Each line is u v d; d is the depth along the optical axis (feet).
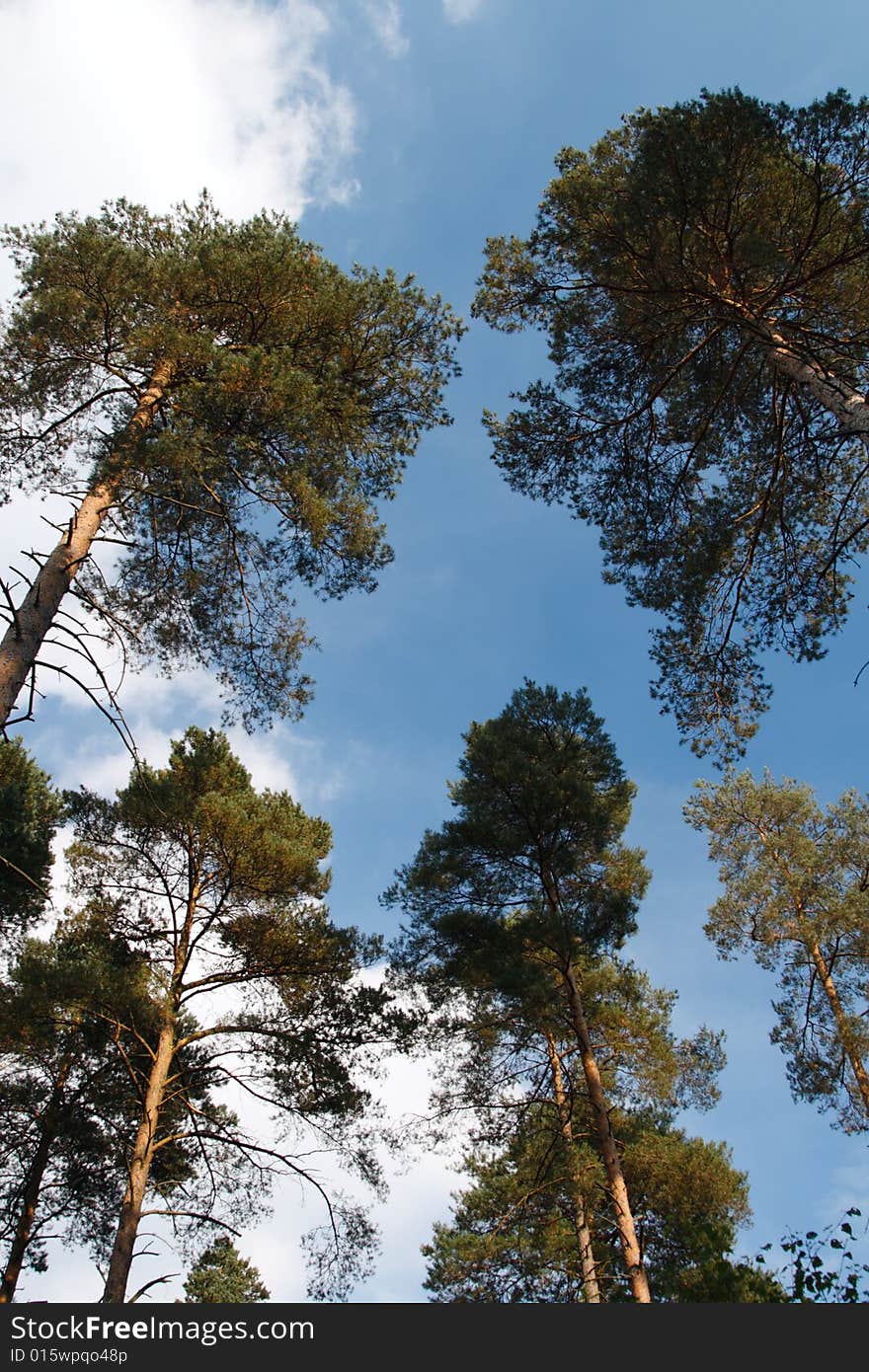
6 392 30.99
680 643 37.58
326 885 44.24
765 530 36.47
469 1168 50.75
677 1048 46.47
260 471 30.55
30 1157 41.06
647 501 37.55
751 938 51.67
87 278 30.37
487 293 36.29
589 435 36.73
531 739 44.83
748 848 55.06
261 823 42.52
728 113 27.94
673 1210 41.45
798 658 36.14
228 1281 70.64
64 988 35.55
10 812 45.60
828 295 32.12
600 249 33.19
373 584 35.47
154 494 28.04
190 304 32.07
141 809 41.75
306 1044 38.96
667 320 33.40
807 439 33.81
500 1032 43.39
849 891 48.93
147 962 41.19
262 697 34.81
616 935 40.70
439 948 42.22
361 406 34.96
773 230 30.37
